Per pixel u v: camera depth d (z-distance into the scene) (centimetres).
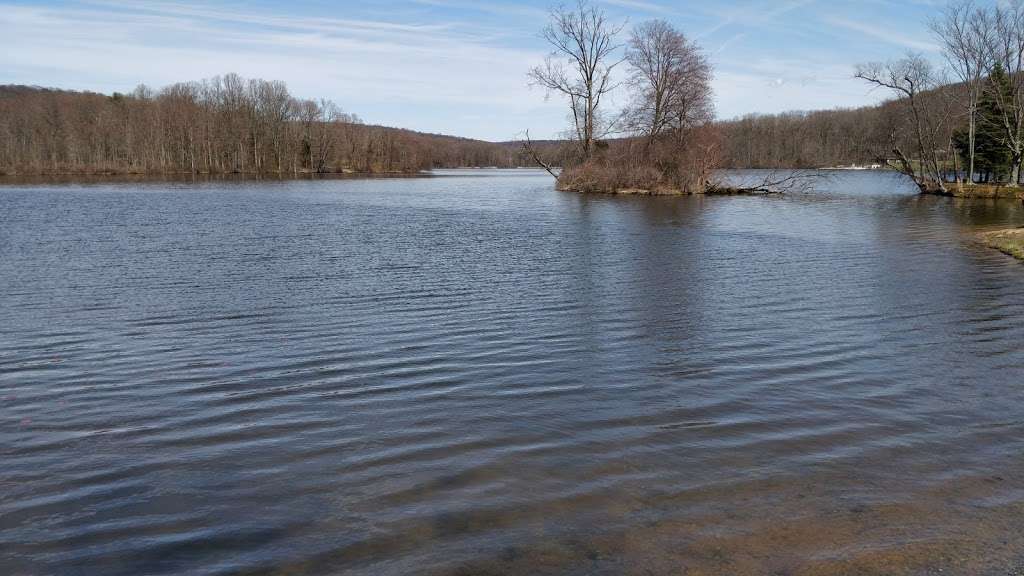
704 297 1453
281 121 11638
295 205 4284
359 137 12500
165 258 1992
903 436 714
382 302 1403
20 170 9906
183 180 8581
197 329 1188
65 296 1459
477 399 837
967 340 1103
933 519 546
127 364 992
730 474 629
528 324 1219
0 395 862
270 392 867
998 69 4828
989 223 3041
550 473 634
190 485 619
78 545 523
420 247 2270
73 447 705
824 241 2439
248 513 568
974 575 473
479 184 7819
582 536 527
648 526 540
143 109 11162
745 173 8306
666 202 4544
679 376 923
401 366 973
